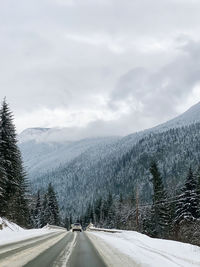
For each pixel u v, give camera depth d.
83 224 154.25
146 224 61.69
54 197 91.75
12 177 41.09
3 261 9.85
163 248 15.77
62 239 23.61
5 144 40.28
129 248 17.00
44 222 87.56
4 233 21.81
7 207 41.62
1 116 41.09
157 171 60.50
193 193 48.88
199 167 54.09
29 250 13.61
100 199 142.75
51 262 10.33
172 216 53.88
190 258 11.70
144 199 172.00
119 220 95.19
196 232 35.72
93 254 13.66
